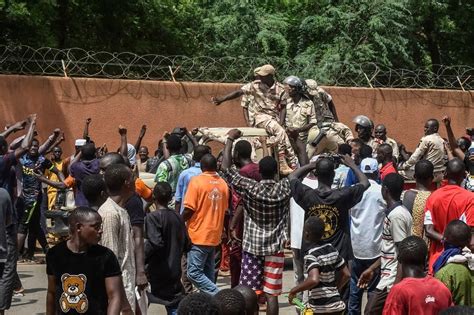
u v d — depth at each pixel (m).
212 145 14.84
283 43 21.58
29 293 11.49
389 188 8.41
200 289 9.45
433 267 7.14
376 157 12.32
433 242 8.02
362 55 20.77
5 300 9.35
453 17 23.59
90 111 16.70
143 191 8.80
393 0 21.59
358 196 8.52
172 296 8.55
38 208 13.34
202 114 17.42
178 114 17.28
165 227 8.52
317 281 7.54
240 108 17.59
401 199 9.04
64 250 5.84
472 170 11.63
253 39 21.78
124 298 5.90
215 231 9.48
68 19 21.22
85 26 21.56
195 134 13.02
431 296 6.02
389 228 8.34
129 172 7.08
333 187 10.30
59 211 11.94
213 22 22.09
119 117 16.92
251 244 8.84
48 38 19.53
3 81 16.17
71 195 12.54
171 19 22.34
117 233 6.90
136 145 14.74
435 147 12.66
